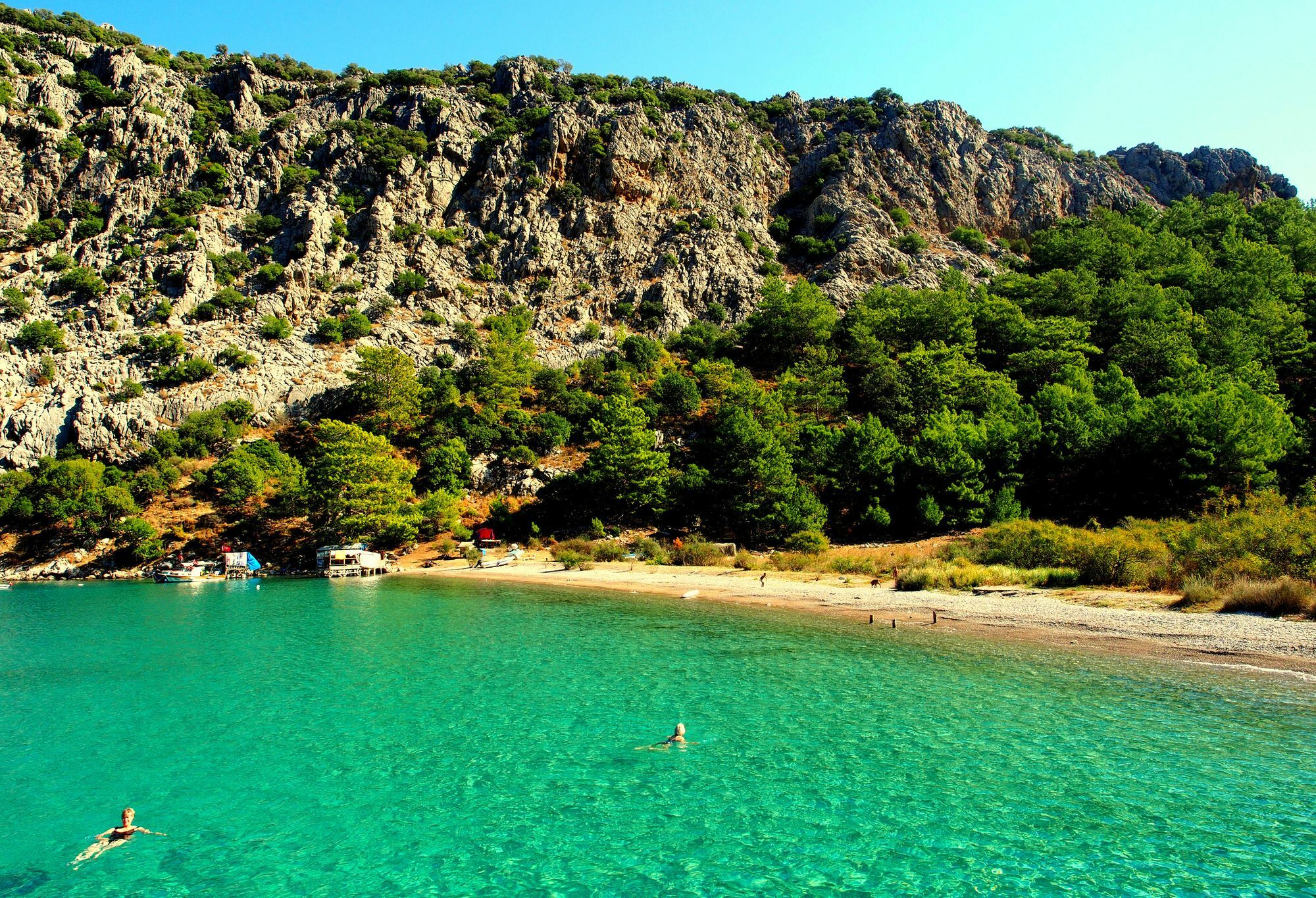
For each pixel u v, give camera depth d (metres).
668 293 125.00
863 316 105.69
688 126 161.25
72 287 104.00
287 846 12.15
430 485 80.00
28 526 72.62
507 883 10.85
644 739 16.70
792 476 65.44
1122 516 59.16
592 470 74.12
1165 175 179.25
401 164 131.62
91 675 23.98
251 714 19.05
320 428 77.31
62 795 14.27
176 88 142.00
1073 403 68.75
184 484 79.69
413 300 117.44
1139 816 12.25
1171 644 24.34
